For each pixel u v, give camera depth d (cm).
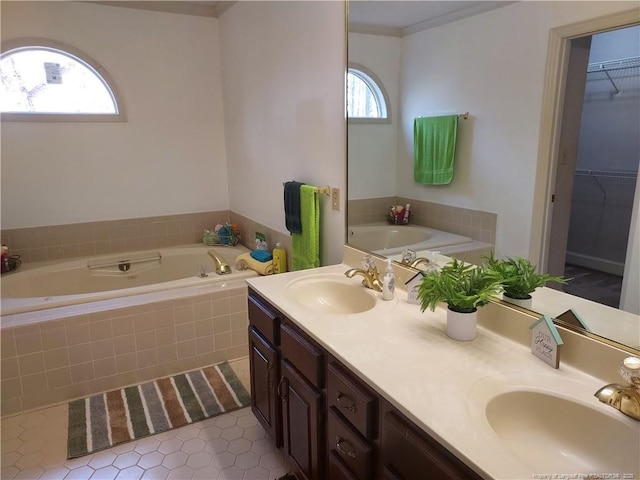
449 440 94
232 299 277
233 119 364
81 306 247
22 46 308
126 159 354
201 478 187
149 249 373
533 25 134
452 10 161
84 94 338
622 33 112
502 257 150
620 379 112
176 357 267
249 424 222
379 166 204
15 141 318
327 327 151
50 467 193
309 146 260
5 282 295
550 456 106
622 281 115
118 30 334
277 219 312
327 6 227
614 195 117
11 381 226
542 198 136
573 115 125
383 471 121
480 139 156
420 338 142
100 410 232
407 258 193
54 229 338
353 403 128
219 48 370
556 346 120
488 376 118
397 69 188
